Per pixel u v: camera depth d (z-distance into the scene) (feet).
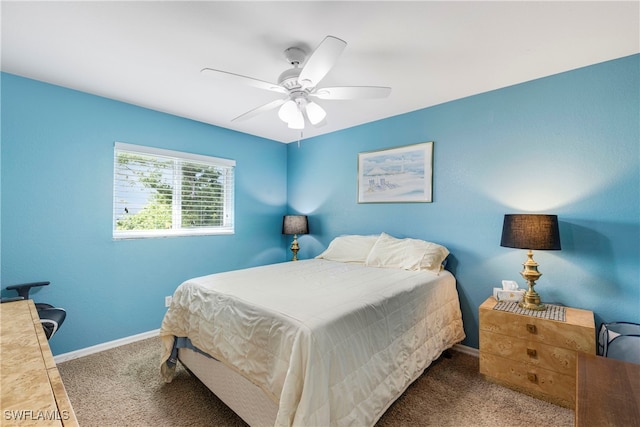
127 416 5.41
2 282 6.81
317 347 3.94
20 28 5.22
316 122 6.91
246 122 10.63
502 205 7.73
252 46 5.80
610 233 6.29
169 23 5.10
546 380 5.79
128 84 7.53
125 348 8.29
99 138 8.21
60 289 7.58
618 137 6.23
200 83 7.47
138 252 8.96
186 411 5.57
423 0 4.53
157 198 9.57
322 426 3.72
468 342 8.21
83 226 7.95
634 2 4.51
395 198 9.89
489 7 4.69
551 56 6.16
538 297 6.50
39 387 2.21
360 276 7.27
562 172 6.87
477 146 8.16
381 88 5.91
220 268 11.09
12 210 6.95
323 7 4.70
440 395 6.02
